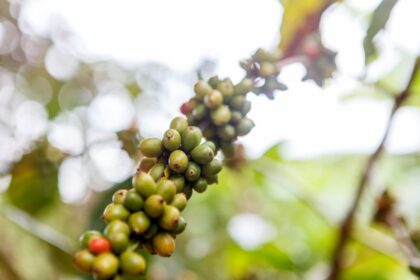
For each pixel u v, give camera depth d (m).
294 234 1.14
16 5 1.00
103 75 1.06
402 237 0.66
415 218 1.20
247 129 0.51
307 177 1.21
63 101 1.04
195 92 0.51
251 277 0.94
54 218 0.92
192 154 0.46
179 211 0.44
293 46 0.66
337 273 0.75
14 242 0.80
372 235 0.80
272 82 0.55
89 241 0.42
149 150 0.46
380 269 0.92
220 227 1.17
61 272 0.79
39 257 0.79
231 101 0.52
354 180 1.22
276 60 0.55
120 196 0.44
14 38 1.01
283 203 1.15
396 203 0.68
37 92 1.03
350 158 1.22
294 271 1.04
